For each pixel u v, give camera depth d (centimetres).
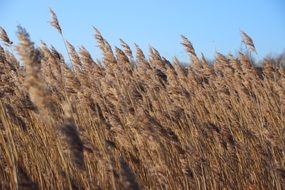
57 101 325
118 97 354
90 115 338
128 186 185
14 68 357
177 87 406
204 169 324
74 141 198
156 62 452
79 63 411
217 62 496
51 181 301
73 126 199
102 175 292
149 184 313
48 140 307
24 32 201
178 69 471
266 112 434
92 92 369
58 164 300
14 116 312
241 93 438
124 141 323
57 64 382
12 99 331
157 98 396
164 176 294
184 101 409
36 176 306
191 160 316
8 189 282
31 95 202
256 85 470
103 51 405
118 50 414
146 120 300
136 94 384
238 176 351
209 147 357
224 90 437
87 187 271
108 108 355
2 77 336
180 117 370
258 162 364
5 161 287
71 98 353
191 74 466
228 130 360
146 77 429
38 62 203
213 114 418
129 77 412
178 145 299
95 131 330
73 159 200
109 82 389
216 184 329
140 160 324
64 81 368
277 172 323
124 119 345
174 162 315
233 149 356
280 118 428
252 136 388
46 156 306
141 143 310
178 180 311
